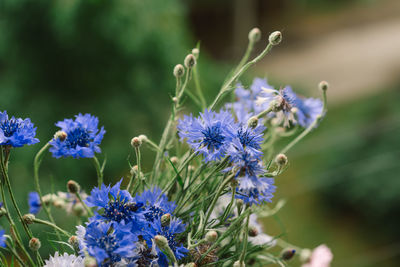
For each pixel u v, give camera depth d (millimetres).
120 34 2533
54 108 2643
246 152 554
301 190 2154
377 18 7070
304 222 2316
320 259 812
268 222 1772
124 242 540
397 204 2277
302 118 693
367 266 2123
